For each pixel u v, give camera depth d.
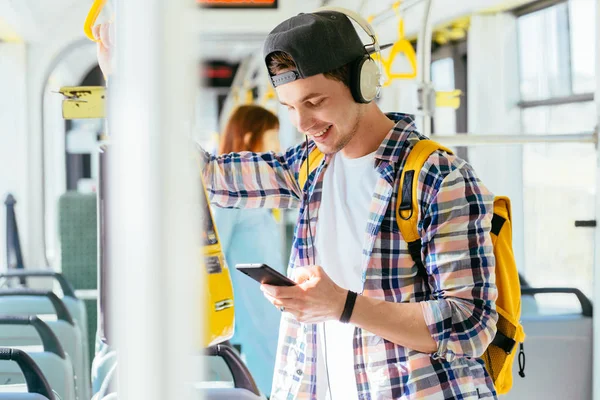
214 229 1.39
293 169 1.86
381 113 1.64
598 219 3.18
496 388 1.68
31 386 2.17
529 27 4.19
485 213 1.53
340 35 1.51
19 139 4.77
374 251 1.56
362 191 1.62
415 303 1.49
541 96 4.10
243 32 4.78
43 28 4.54
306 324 1.69
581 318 3.28
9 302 3.87
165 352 0.70
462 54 4.70
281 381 1.74
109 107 1.29
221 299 1.36
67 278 4.45
